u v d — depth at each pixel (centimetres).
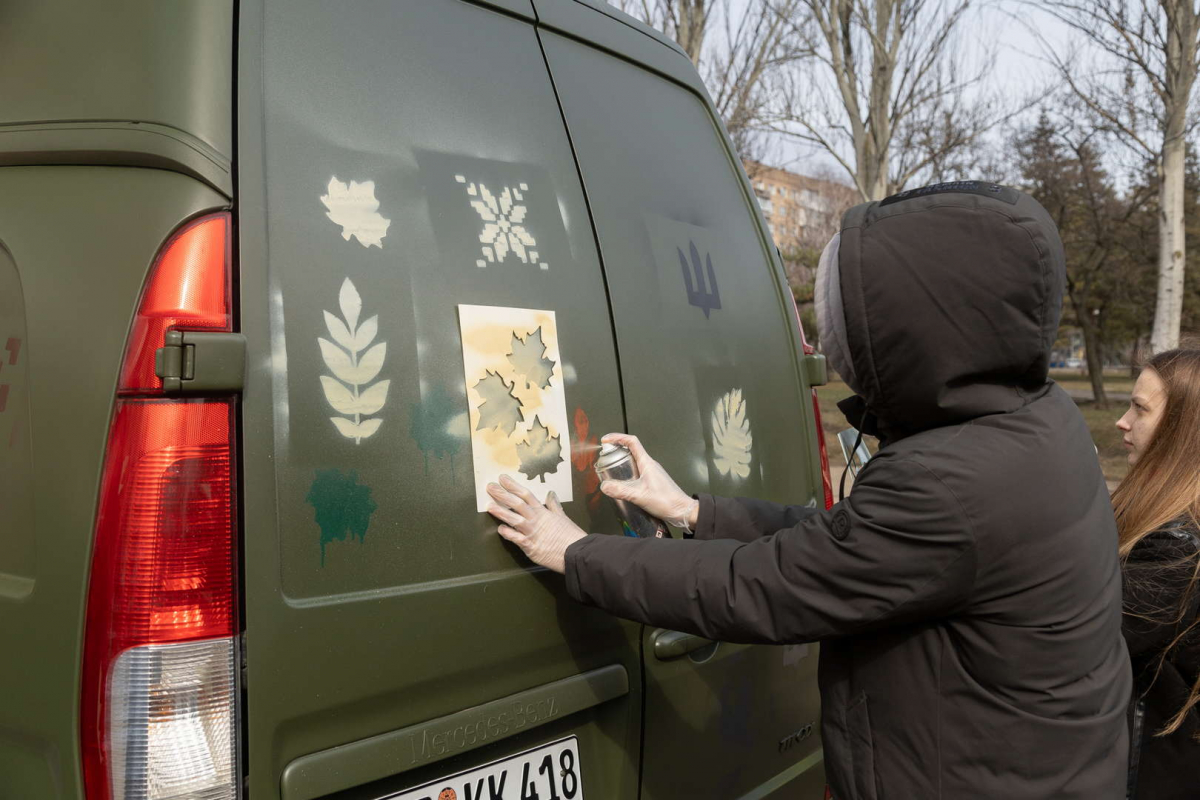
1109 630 131
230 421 115
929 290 121
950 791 127
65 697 112
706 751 187
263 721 116
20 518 121
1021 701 125
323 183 130
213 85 119
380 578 129
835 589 125
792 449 219
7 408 124
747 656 199
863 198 1335
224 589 113
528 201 161
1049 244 121
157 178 116
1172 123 1115
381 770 128
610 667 165
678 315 189
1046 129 2030
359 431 128
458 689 139
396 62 147
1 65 129
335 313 128
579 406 161
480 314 146
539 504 147
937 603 123
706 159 218
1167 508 181
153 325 111
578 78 184
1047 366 130
